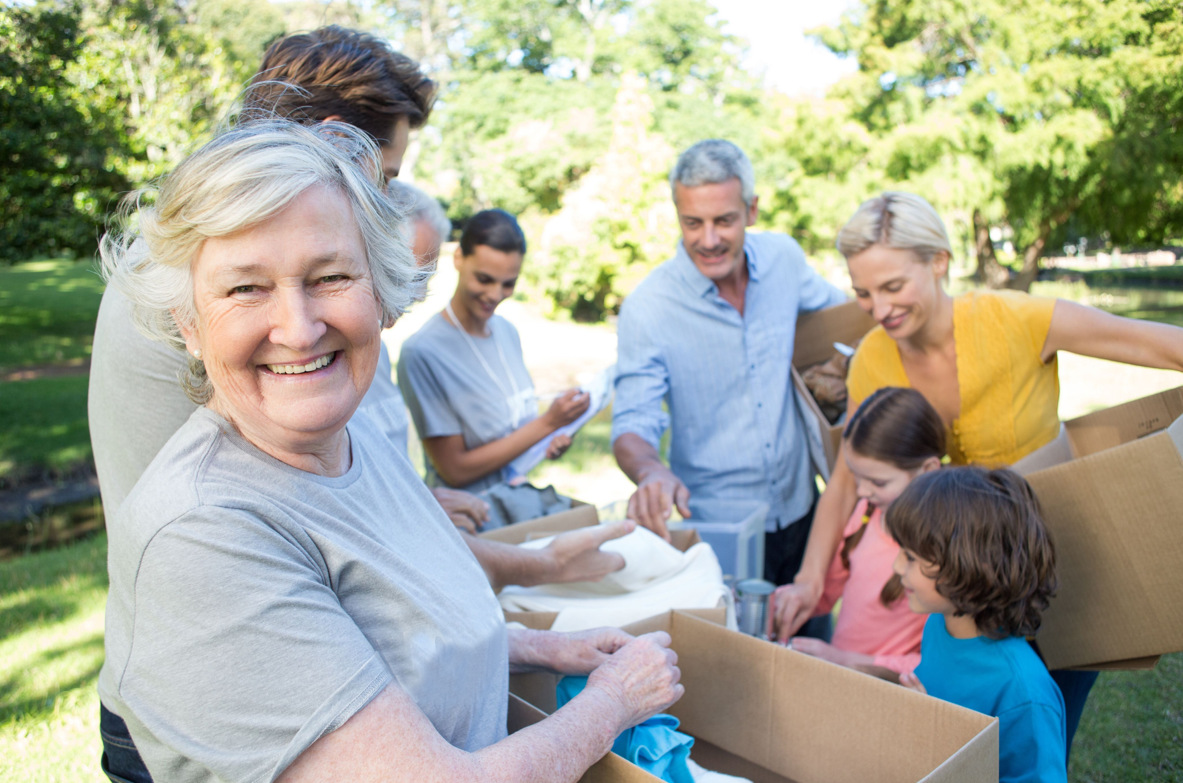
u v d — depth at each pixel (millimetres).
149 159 10898
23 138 9875
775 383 2750
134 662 775
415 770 775
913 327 1987
